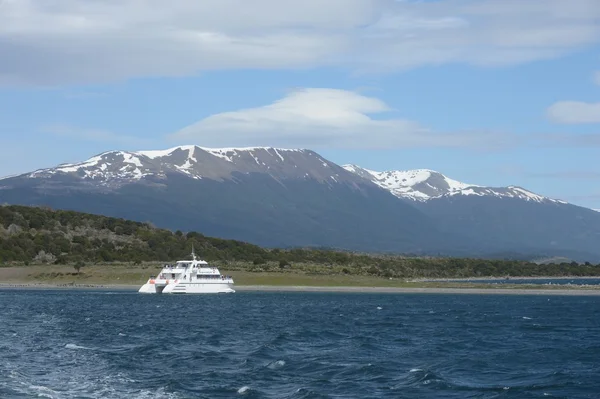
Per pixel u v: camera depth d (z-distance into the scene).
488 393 58.62
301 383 62.00
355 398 56.50
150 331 106.81
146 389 58.50
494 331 112.12
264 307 168.62
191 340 94.06
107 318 132.12
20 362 71.81
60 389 58.00
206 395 56.50
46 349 82.69
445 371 69.88
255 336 100.19
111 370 67.44
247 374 65.75
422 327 117.81
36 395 55.31
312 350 84.00
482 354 82.50
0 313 141.75
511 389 59.88
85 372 66.19
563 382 63.50
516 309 172.62
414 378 64.06
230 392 57.72
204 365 71.00
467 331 111.50
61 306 165.50
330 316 141.25
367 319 134.12
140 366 70.06
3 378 61.94
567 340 99.25
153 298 199.62
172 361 73.38
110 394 56.38
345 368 69.31
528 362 76.38
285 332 102.88
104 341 92.62
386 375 66.06
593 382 63.53
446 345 91.06
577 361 77.31
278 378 64.19
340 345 89.38
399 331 110.19
